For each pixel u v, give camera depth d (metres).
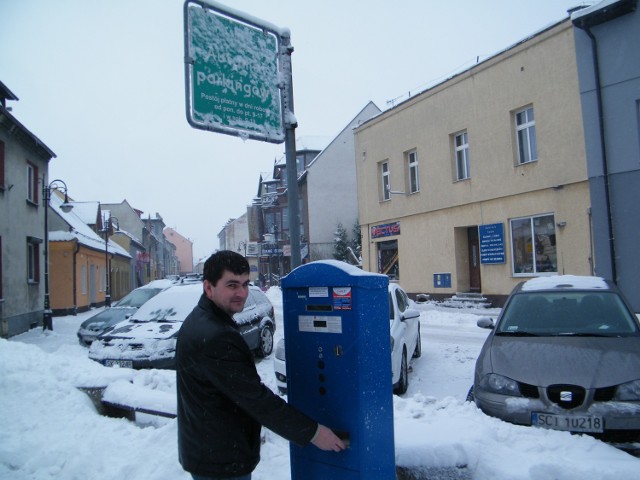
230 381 2.04
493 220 16.33
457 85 17.66
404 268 20.42
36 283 17.81
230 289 2.22
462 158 17.95
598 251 12.98
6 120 14.65
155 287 13.88
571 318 5.53
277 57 5.00
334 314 2.48
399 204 20.66
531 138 15.31
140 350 7.88
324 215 37.84
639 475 2.81
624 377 4.27
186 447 2.14
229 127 4.55
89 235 29.55
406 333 7.62
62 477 3.89
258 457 2.26
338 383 2.44
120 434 4.63
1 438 4.52
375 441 2.42
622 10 12.32
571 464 2.92
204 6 4.47
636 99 12.32
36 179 18.19
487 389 4.65
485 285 16.61
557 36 14.13
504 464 2.98
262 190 50.00
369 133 22.45
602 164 12.94
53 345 13.22
